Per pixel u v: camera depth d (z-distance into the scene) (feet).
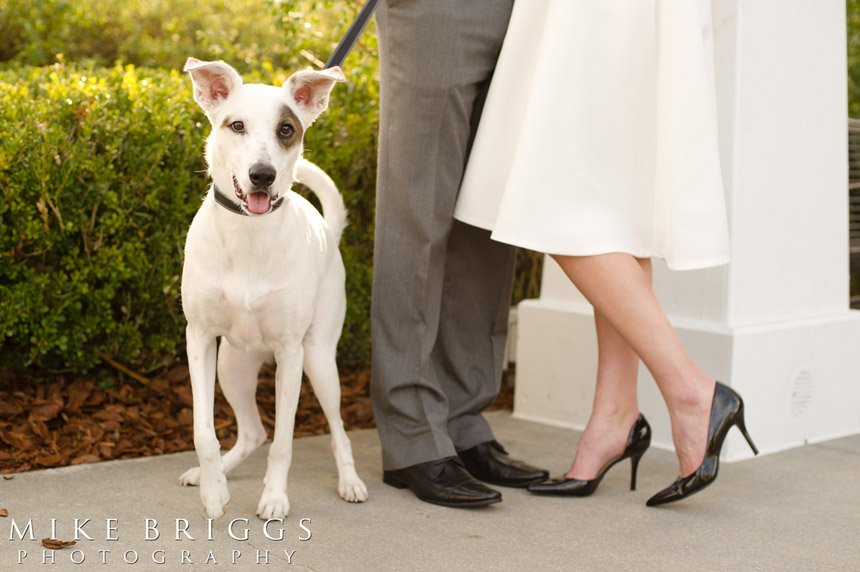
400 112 9.57
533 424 13.15
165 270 12.26
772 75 11.91
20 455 10.37
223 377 9.80
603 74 9.23
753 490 10.45
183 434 11.68
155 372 13.05
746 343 11.70
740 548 8.68
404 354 9.89
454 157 9.67
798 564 8.35
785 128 12.14
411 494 9.93
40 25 17.90
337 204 9.98
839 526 9.36
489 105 9.66
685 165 9.02
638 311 9.27
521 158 9.21
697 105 9.00
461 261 10.54
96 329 12.00
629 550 8.55
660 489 10.39
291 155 8.56
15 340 11.78
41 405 11.57
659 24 9.14
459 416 10.70
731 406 9.29
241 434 10.05
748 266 11.92
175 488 9.70
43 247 11.51
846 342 12.93
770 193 12.07
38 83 12.62
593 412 10.19
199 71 8.54
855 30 20.17
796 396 12.40
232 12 20.13
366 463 11.06
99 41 18.54
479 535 8.82
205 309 8.72
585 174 9.25
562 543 8.68
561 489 9.98
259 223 8.50
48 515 8.75
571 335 12.91
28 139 11.17
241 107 8.38
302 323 9.00
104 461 10.61
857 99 19.61
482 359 10.80
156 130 11.95
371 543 8.50
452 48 9.30
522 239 9.21
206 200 8.86
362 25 9.39
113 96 12.06
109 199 11.71
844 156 12.96
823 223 12.79
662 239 9.27
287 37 15.99
